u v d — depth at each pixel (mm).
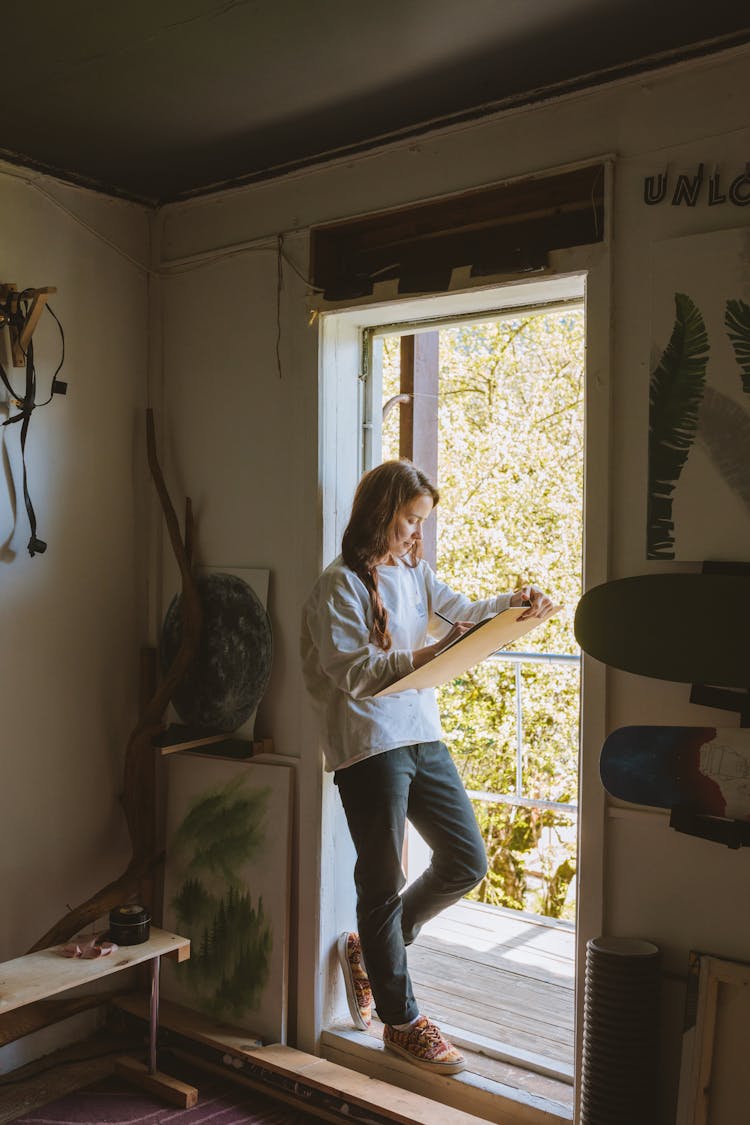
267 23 2258
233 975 3098
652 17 2221
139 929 2859
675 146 2340
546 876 6922
